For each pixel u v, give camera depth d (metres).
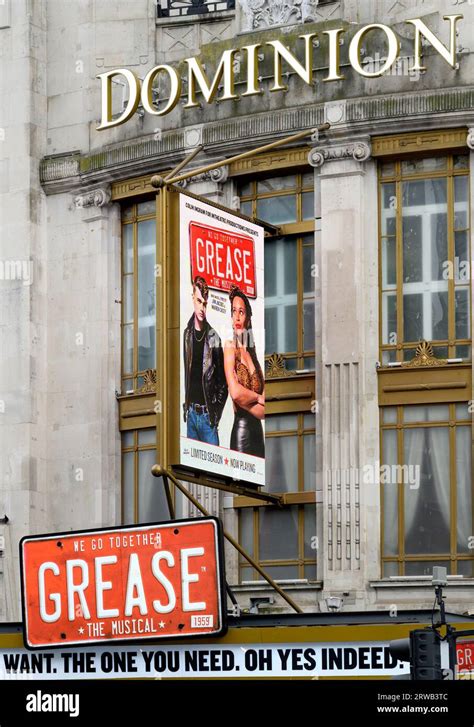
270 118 51.81
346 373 50.62
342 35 51.44
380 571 50.06
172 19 54.41
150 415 53.06
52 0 55.66
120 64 54.78
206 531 43.91
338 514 50.12
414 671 39.00
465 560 49.75
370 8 52.06
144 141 53.28
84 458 53.59
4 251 54.84
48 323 54.75
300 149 51.88
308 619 43.38
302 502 51.00
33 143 55.06
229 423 47.47
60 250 54.84
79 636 44.94
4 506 53.66
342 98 51.25
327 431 50.56
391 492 50.47
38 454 54.00
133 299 54.00
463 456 50.12
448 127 50.59
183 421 46.22
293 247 52.34
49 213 55.12
